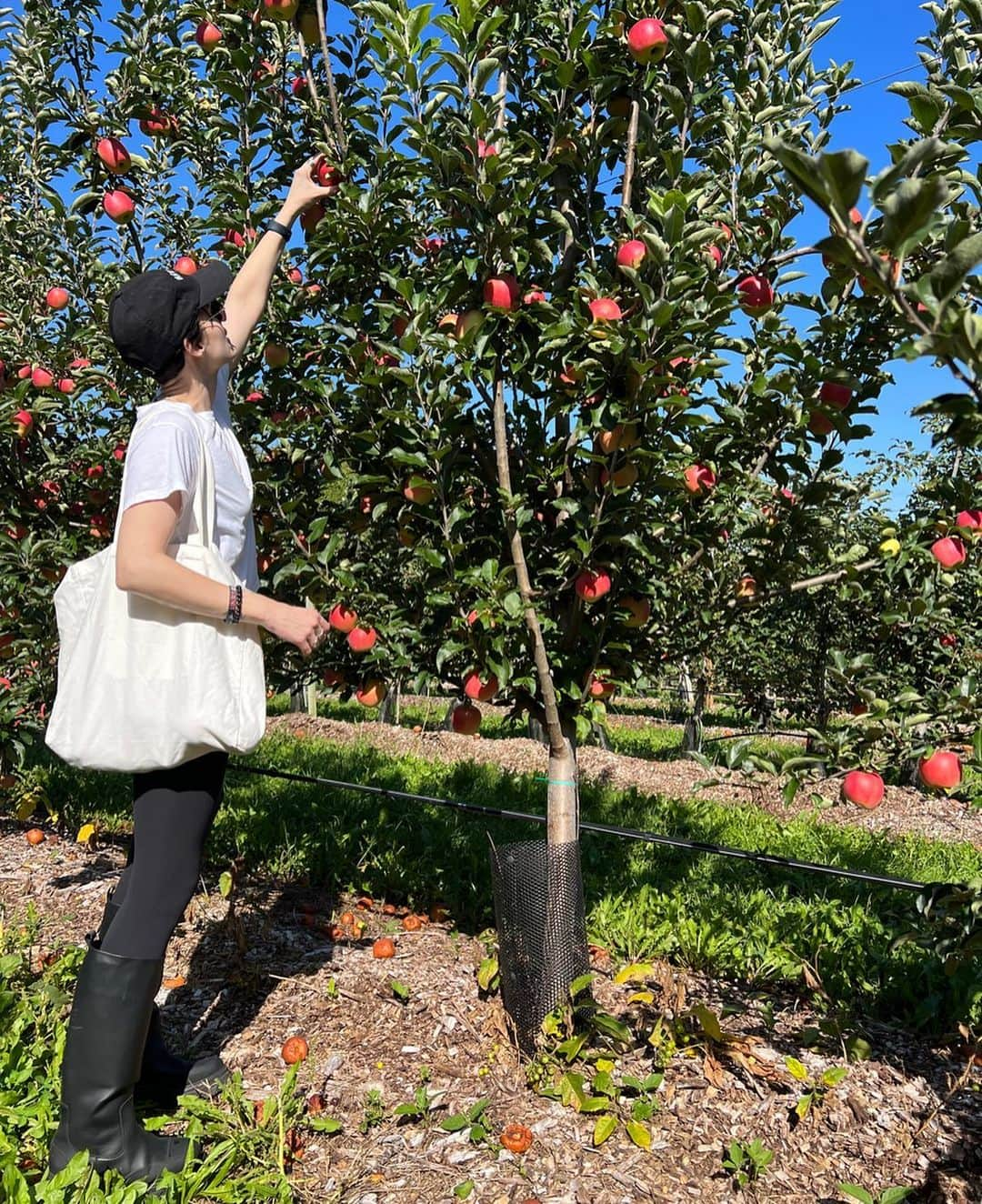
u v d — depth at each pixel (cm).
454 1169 228
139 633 203
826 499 296
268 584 331
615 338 234
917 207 111
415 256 315
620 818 666
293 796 588
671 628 327
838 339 268
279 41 320
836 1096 266
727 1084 265
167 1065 251
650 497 293
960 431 142
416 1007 304
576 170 304
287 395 326
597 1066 257
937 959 348
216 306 228
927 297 115
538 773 894
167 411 213
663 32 253
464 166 248
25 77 406
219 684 204
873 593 300
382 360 281
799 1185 228
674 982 312
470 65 239
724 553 326
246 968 322
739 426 285
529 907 280
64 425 443
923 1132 253
